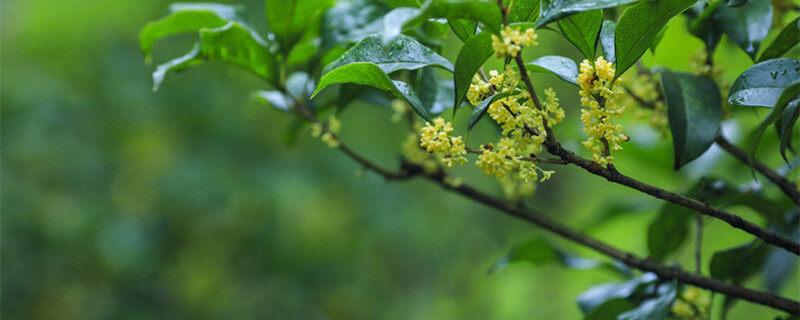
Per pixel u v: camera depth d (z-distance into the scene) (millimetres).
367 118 5203
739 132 2352
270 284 5281
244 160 5020
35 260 4961
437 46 2047
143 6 5289
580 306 2141
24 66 5129
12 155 4871
